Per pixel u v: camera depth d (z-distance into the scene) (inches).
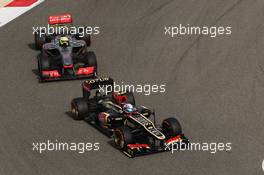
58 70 3420.3
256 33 4079.7
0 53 3939.5
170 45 3949.3
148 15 4468.5
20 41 4160.9
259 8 4488.2
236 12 4436.5
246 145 2635.3
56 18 3914.9
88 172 2412.6
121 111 2664.9
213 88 3282.5
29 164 2490.2
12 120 2923.2
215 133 2753.4
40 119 2925.7
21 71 3607.3
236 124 2847.0
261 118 2910.9
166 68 3595.0
